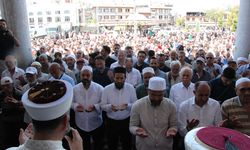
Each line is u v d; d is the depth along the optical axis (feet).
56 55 29.04
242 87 11.24
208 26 197.36
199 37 102.73
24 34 25.61
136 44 67.46
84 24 183.11
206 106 12.42
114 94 15.47
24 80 19.34
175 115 12.27
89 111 15.20
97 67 20.99
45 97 4.44
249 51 27.20
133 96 15.72
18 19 24.99
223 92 15.92
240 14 27.25
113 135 15.78
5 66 21.59
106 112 15.75
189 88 16.06
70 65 24.27
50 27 137.49
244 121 11.34
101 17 198.18
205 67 24.25
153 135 12.10
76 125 15.69
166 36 106.22
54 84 4.76
